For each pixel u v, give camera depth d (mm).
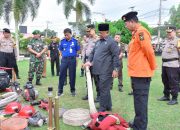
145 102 4555
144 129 4621
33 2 26484
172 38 6902
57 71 12328
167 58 6918
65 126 5211
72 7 28625
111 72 5777
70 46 7551
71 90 7727
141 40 4332
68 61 7570
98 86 6223
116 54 5625
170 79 6887
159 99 7301
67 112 5551
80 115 5324
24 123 4863
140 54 4445
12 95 6523
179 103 7004
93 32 7645
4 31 9367
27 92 7020
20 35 38469
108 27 5742
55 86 9281
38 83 9484
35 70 9336
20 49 33656
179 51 6801
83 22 28688
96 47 5906
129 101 7145
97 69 5785
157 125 5340
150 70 4496
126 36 27359
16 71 9797
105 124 4664
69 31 7520
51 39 12453
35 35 9195
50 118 4277
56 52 12164
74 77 7656
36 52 9219
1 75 7387
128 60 4629
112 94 8023
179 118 5777
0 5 24875
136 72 4473
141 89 4504
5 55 9375
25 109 5512
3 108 6078
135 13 4457
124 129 4719
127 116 5824
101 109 5887
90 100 5551
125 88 8992
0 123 4914
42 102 6547
